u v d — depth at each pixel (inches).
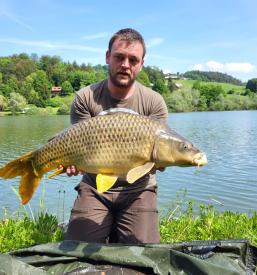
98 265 38.4
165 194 128.3
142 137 36.2
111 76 45.8
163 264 38.4
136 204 47.6
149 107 48.0
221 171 172.4
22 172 40.1
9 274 34.2
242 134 358.6
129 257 38.1
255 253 39.9
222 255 39.9
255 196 128.6
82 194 48.4
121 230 47.9
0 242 49.6
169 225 59.9
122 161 36.8
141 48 45.1
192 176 159.0
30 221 58.0
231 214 64.7
